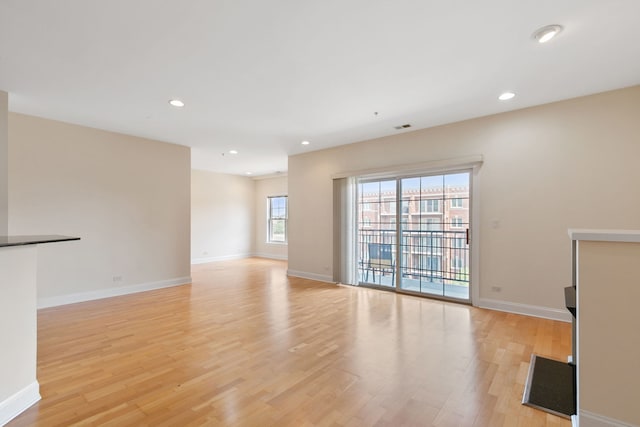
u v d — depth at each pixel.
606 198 3.25
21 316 1.88
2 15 1.99
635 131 3.12
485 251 4.01
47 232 4.12
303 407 1.90
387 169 4.92
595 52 2.48
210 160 7.04
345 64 2.70
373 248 5.37
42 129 4.09
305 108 3.76
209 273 6.75
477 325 3.37
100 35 2.24
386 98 3.45
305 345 2.84
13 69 2.75
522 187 3.74
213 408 1.88
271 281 5.86
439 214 4.55
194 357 2.59
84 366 2.42
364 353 2.67
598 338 1.59
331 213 5.77
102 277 4.63
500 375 2.29
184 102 3.56
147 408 1.88
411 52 2.50
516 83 3.07
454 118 4.11
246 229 9.59
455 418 1.80
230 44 2.38
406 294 4.81
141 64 2.68
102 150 4.65
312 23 2.12
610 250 1.57
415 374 2.31
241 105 3.65
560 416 1.82
